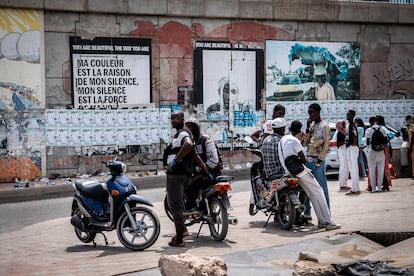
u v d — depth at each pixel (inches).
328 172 735.1
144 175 784.3
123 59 818.2
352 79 953.5
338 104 944.9
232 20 873.5
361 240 367.6
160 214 506.0
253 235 403.2
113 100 814.5
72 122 793.6
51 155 783.7
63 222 499.8
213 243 382.6
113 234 435.5
